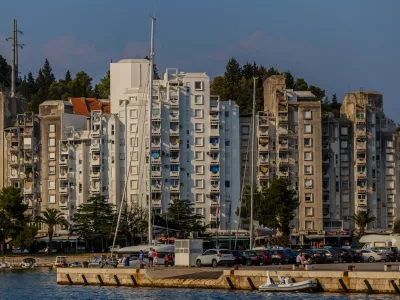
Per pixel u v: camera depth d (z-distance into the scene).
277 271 137.75
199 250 159.88
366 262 172.62
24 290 164.62
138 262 175.62
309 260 162.00
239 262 160.12
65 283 163.38
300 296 131.25
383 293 127.44
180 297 137.12
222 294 137.75
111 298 141.25
